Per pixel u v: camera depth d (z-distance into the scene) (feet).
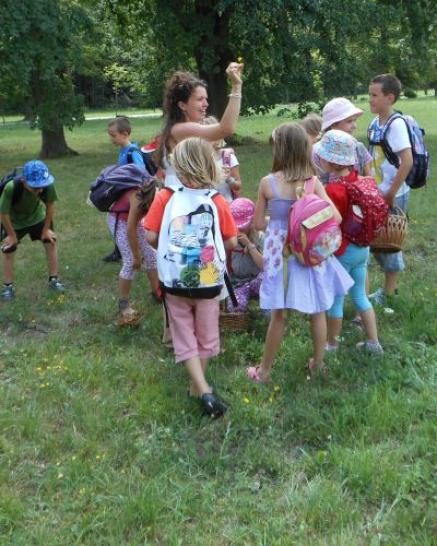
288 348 15.47
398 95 17.25
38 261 24.18
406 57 66.69
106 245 26.76
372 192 14.24
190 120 14.53
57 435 12.28
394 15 59.72
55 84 60.13
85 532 9.64
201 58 61.57
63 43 53.57
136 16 67.51
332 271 13.65
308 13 55.72
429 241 25.71
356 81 61.72
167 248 12.57
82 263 24.03
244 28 54.44
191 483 10.73
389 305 17.99
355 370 14.26
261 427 12.44
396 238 16.66
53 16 50.31
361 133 77.66
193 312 13.34
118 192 16.96
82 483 10.76
